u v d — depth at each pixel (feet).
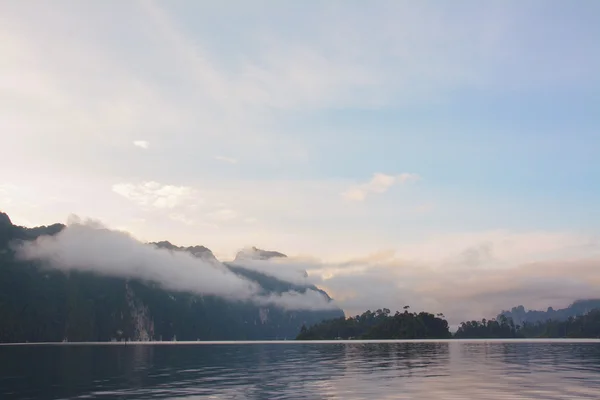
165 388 156.97
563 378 172.24
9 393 149.38
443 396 130.41
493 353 374.02
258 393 141.59
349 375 195.62
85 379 192.34
